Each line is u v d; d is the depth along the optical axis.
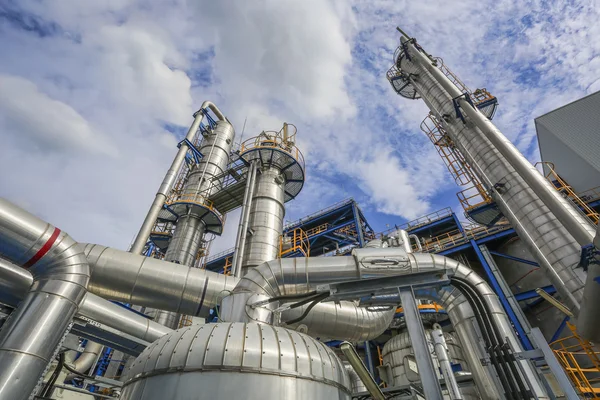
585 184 20.70
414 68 23.83
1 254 6.78
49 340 6.43
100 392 14.41
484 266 20.53
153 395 4.76
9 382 5.64
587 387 9.84
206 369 4.86
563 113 22.70
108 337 9.28
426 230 28.48
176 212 23.67
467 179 19.75
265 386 4.84
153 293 9.38
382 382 18.69
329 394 5.43
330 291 6.55
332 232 32.34
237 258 16.41
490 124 15.80
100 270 8.96
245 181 22.83
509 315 17.62
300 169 23.95
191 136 26.36
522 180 14.06
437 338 8.12
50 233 7.12
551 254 11.86
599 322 8.32
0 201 6.62
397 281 6.50
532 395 6.22
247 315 7.03
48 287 6.91
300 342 5.80
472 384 9.62
